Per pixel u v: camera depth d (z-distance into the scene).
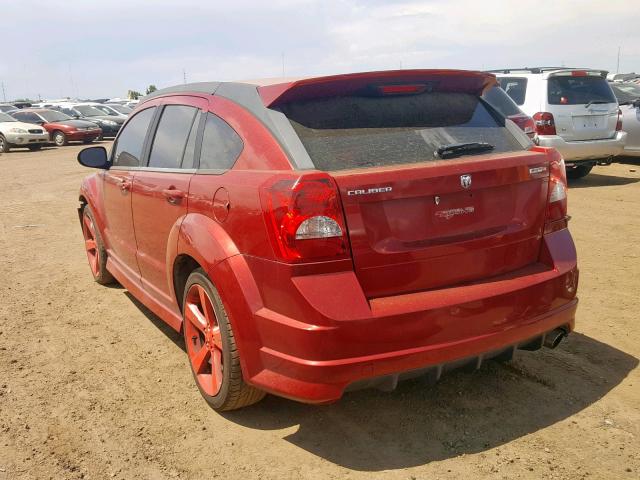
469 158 3.08
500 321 2.95
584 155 9.90
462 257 2.96
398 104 3.22
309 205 2.64
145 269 4.36
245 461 2.98
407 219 2.82
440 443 3.05
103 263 5.62
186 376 3.92
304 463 2.94
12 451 3.11
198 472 2.90
